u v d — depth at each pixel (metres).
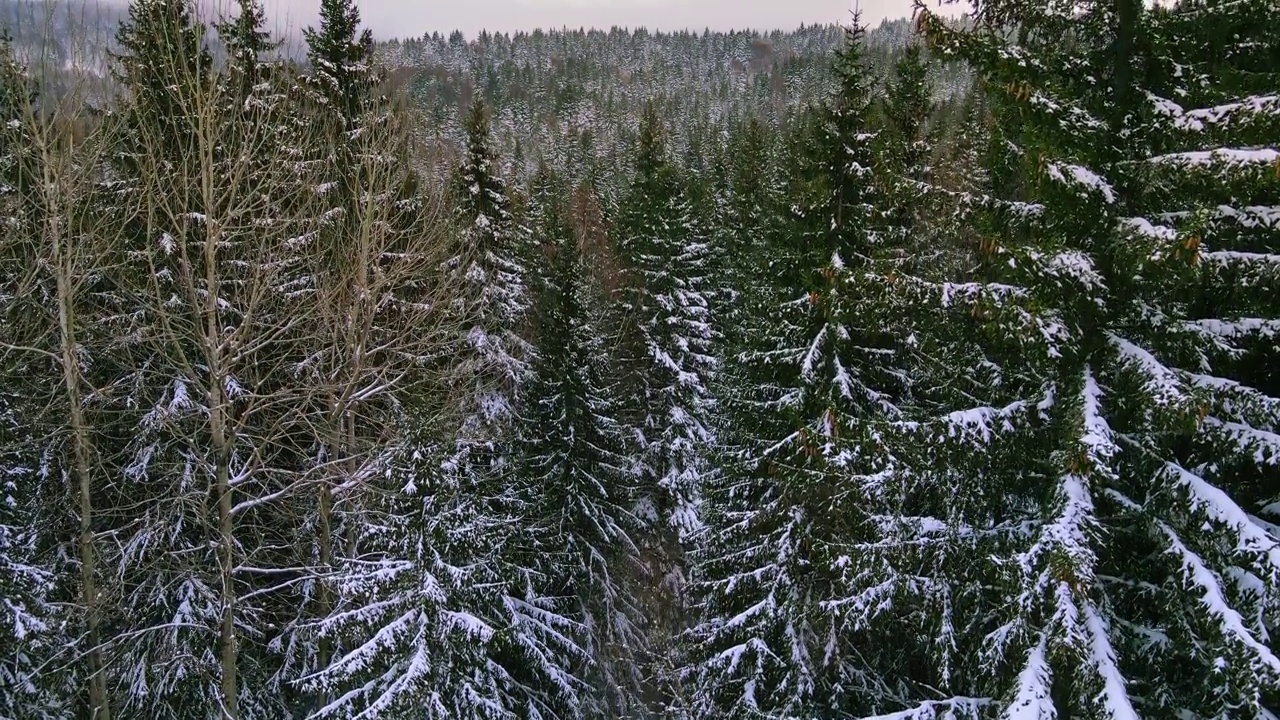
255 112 13.96
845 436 9.35
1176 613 7.07
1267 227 7.09
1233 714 6.65
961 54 7.90
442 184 17.81
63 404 13.77
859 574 9.23
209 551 15.15
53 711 13.95
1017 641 7.23
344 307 14.39
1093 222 7.57
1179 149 7.21
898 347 13.29
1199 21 7.29
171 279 14.12
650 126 28.41
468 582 11.23
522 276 23.72
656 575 22.27
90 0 12.08
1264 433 6.67
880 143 12.70
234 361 11.98
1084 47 8.34
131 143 14.32
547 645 14.89
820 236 13.04
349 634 11.03
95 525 15.76
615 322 25.23
